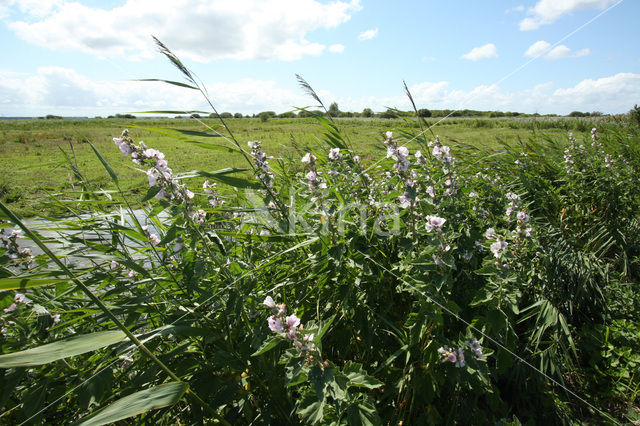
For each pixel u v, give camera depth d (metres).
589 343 2.88
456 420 2.14
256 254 2.64
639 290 3.28
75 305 2.32
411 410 1.95
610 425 2.29
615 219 3.85
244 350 1.86
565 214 4.07
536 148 5.73
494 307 2.16
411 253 2.15
